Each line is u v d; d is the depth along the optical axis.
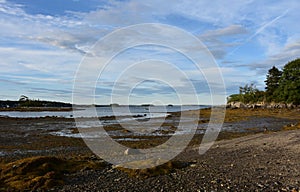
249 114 63.78
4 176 10.45
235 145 19.05
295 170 11.65
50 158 12.12
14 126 36.59
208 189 9.29
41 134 27.84
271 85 103.62
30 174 10.70
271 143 18.86
